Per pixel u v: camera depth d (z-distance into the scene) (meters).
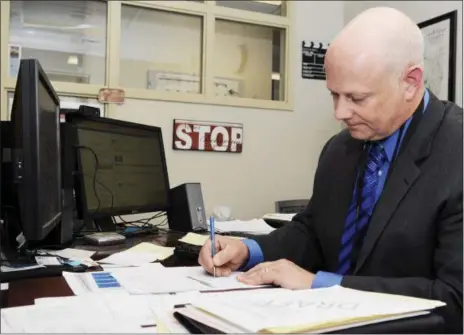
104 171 1.65
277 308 0.58
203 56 2.88
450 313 0.72
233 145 2.91
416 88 0.95
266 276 0.87
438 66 2.37
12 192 0.94
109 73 2.63
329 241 1.12
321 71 3.20
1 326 0.58
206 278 0.92
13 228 1.02
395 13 0.93
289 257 1.14
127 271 0.97
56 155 1.19
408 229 0.91
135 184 1.84
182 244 1.29
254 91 3.10
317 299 0.63
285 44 3.12
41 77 0.93
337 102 0.94
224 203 2.89
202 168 2.84
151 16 2.81
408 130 0.99
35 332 0.56
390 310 0.57
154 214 2.29
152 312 0.65
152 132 2.04
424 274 0.91
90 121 1.61
